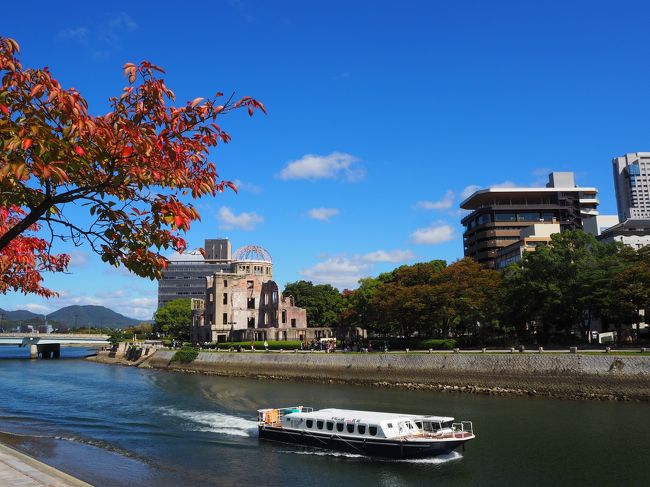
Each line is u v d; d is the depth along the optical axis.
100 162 10.80
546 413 49.44
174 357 112.12
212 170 12.29
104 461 36.66
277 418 44.31
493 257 166.50
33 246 18.22
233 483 31.89
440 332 105.31
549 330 91.69
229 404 60.47
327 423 40.12
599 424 44.09
